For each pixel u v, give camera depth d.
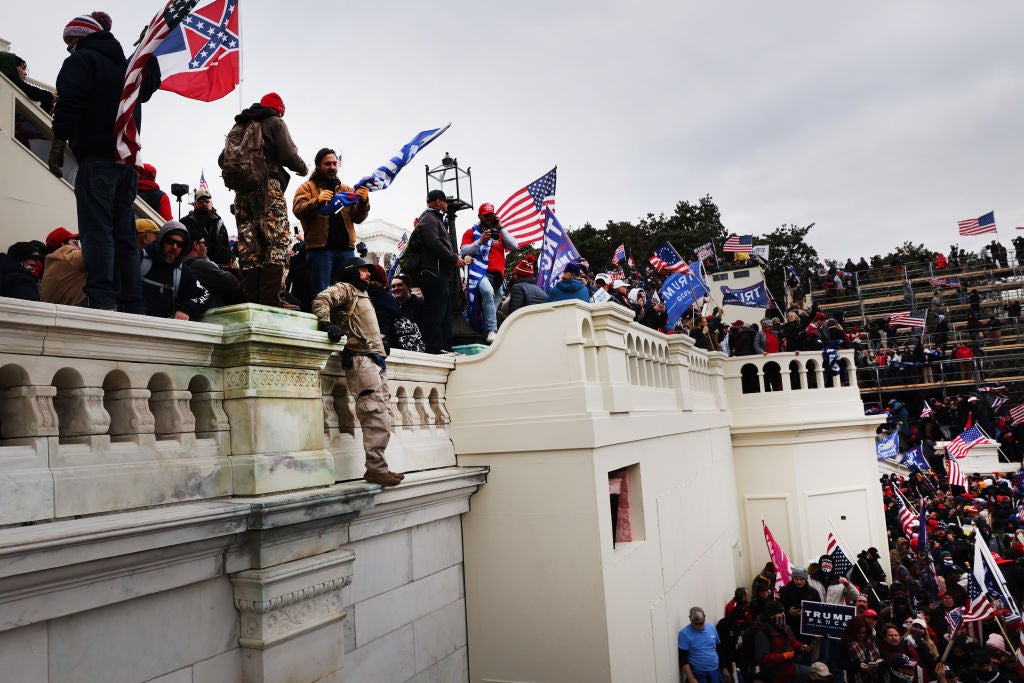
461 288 9.65
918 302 41.97
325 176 6.22
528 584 7.24
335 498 4.91
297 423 4.97
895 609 12.23
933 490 22.75
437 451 7.22
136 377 4.21
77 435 3.94
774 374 18.16
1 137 7.70
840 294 44.16
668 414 10.23
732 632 10.96
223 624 4.44
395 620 6.30
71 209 8.38
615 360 8.03
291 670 4.69
